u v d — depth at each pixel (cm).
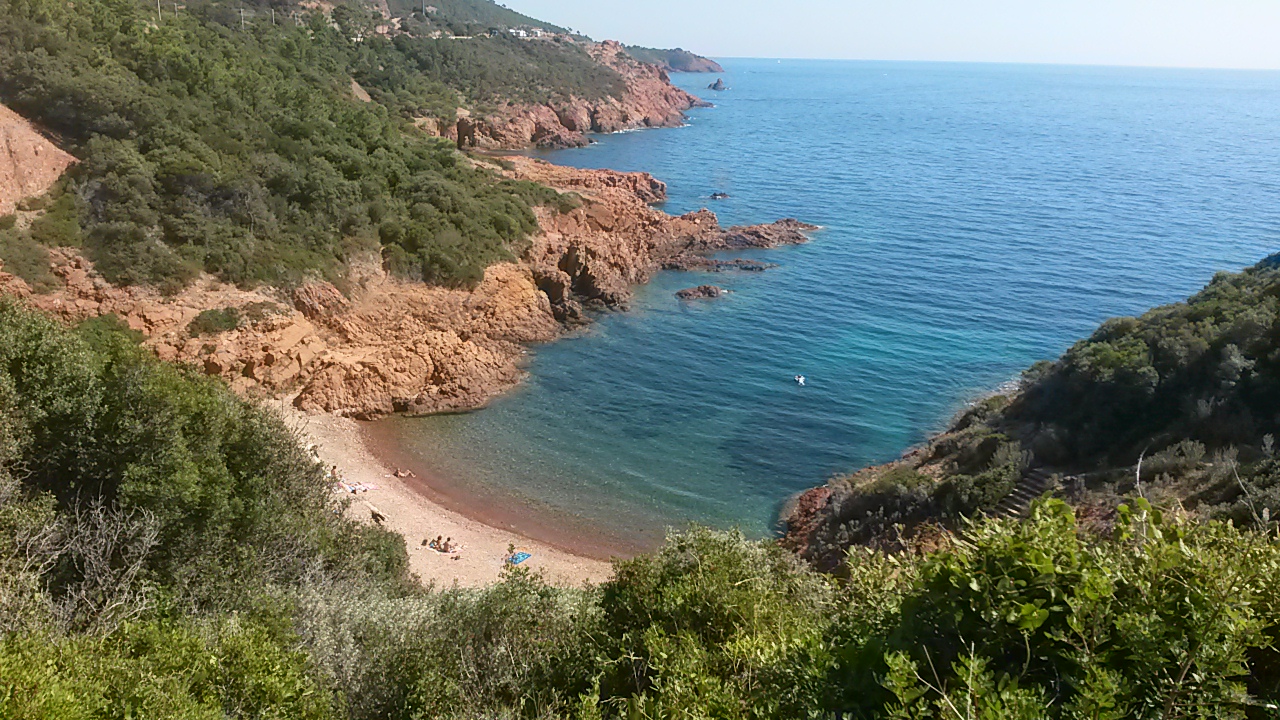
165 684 971
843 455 4047
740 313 6047
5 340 1703
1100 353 3316
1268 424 2616
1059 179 12338
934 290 6725
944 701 564
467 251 5603
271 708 1030
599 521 3466
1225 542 679
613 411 4450
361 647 1321
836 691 677
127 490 1564
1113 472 2734
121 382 1705
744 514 3541
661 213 7688
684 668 838
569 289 5912
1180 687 543
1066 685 612
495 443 4059
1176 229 8988
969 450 3331
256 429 2012
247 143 5300
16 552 1253
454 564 3002
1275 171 13438
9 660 871
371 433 4062
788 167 12862
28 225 4125
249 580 1614
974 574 679
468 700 1066
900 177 12188
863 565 906
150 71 5419
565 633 1184
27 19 4972
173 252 4391
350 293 4925
